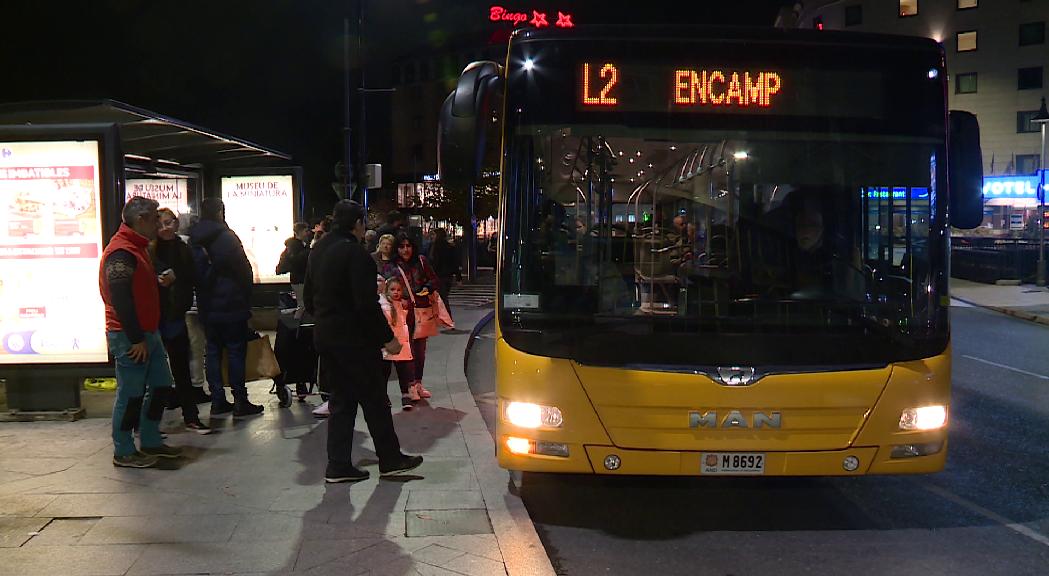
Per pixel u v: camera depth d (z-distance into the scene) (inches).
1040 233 1076.5
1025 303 885.8
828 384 190.5
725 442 190.5
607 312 194.5
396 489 219.3
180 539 183.0
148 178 559.5
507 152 201.9
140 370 236.5
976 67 2277.3
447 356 463.5
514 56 204.4
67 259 288.2
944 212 200.8
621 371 191.2
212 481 225.1
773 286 194.4
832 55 204.8
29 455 249.3
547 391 193.6
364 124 816.9
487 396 391.9
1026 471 265.6
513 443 196.7
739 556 191.9
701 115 202.5
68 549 176.4
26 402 294.0
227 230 298.7
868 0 2402.8
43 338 289.4
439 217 1565.0
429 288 333.7
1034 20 2196.1
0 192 285.3
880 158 201.9
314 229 408.8
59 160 285.3
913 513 223.1
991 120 2267.5
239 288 297.6
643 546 198.7
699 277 194.7
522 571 167.9
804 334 192.2
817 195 199.0
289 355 322.0
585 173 199.5
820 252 195.9
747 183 199.6
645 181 197.5
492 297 956.0
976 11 2266.2
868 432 192.1
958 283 1184.8
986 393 408.5
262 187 549.6
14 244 286.5
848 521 216.7
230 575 164.1
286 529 189.6
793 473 191.9
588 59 203.5
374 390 227.0
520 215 199.2
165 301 272.8
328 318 223.3
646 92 203.0
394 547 179.3
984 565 186.1
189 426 279.0
